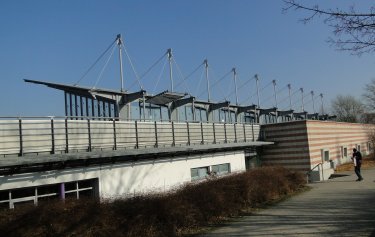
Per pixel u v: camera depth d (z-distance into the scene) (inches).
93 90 922.1
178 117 1234.6
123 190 654.5
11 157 522.9
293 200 634.2
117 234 356.8
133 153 653.3
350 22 264.4
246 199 562.6
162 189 663.1
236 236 394.3
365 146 1873.8
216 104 1390.3
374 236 370.9
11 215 333.4
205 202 470.6
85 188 602.2
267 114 1780.3
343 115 3577.8
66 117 611.2
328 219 462.3
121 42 983.0
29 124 564.4
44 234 328.2
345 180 954.7
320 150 1295.5
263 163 1282.0
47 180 543.2
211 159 942.4
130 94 991.0
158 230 392.8
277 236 387.2
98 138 668.7
